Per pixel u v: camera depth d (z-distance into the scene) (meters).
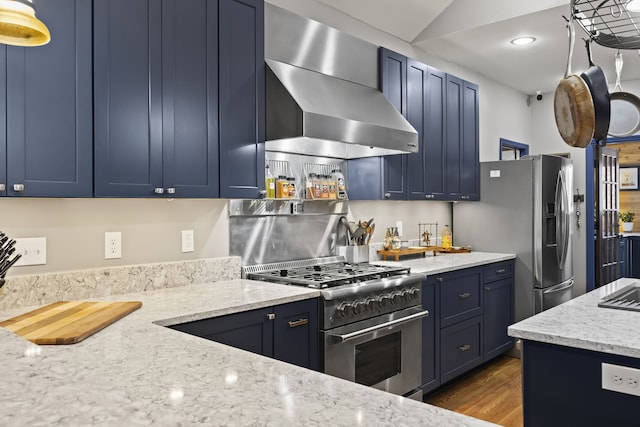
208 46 2.30
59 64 1.81
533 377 1.59
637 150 7.81
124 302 1.95
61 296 2.04
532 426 1.60
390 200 3.66
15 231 1.98
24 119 1.72
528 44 4.05
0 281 1.68
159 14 2.12
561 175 4.21
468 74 4.79
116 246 2.29
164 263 2.43
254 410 0.80
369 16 3.57
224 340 1.95
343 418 0.77
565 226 4.23
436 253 4.09
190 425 0.74
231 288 2.41
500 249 4.23
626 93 2.14
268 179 2.89
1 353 1.14
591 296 2.10
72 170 1.84
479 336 3.69
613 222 5.78
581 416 1.49
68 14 1.83
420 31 3.96
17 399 0.85
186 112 2.21
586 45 1.86
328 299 2.34
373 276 2.78
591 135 1.79
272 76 2.57
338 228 3.46
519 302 4.11
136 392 0.89
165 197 2.13
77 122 1.85
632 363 1.38
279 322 2.17
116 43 1.97
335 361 2.40
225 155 2.37
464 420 0.76
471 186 4.25
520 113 5.64
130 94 2.01
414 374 2.96
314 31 2.95
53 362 1.09
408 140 3.11
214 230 2.70
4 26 1.35
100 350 1.23
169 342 1.32
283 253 3.06
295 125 2.45
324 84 2.87
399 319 2.77
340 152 3.23
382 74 3.36
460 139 4.12
